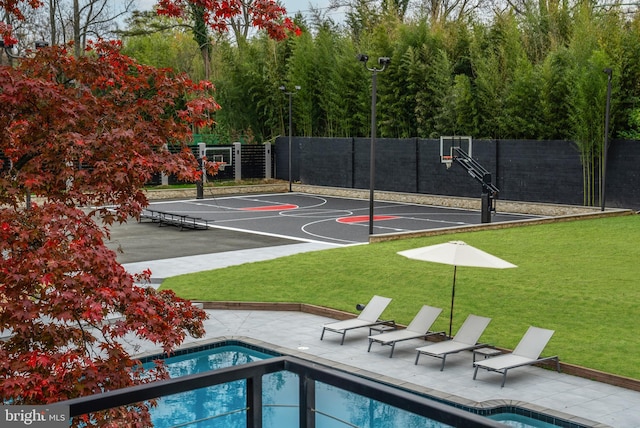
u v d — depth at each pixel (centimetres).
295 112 4688
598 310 1543
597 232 2536
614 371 1201
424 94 3959
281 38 825
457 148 3659
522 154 3497
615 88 3145
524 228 2673
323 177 4466
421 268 1952
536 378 1207
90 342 737
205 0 806
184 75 814
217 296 1756
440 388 1159
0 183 691
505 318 1512
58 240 640
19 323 643
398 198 4009
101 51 811
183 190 4334
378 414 1066
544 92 3388
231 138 4956
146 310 692
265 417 1070
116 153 714
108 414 609
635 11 3859
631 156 3147
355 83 4272
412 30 4078
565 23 3922
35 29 4406
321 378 347
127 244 2614
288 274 1956
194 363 1357
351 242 2625
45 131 708
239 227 3052
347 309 1617
